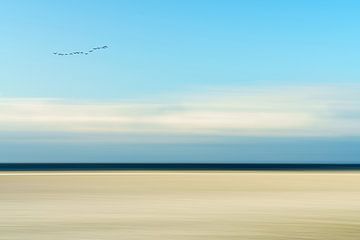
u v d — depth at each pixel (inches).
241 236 868.0
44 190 1662.2
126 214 1124.5
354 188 1802.4
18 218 1061.8
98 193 1583.4
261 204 1318.9
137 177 2277.3
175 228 944.3
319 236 867.4
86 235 875.4
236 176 2431.1
